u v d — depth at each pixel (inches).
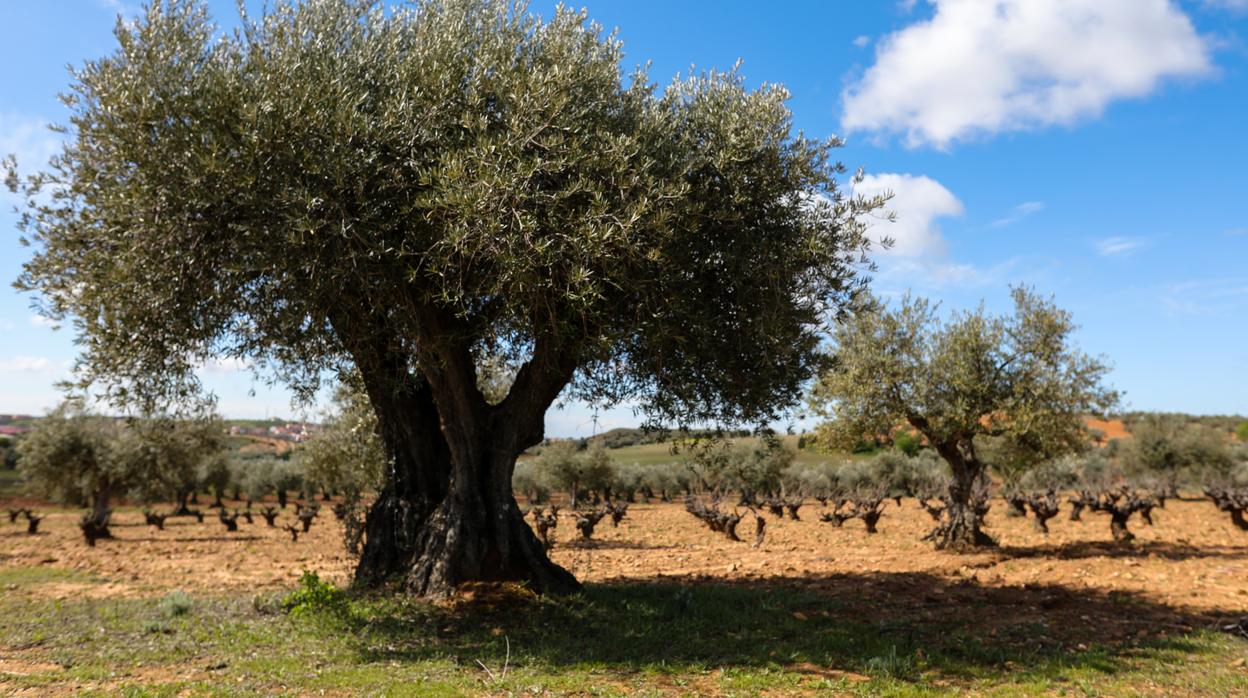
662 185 380.2
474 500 500.4
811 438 909.8
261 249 377.7
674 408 518.9
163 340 426.9
